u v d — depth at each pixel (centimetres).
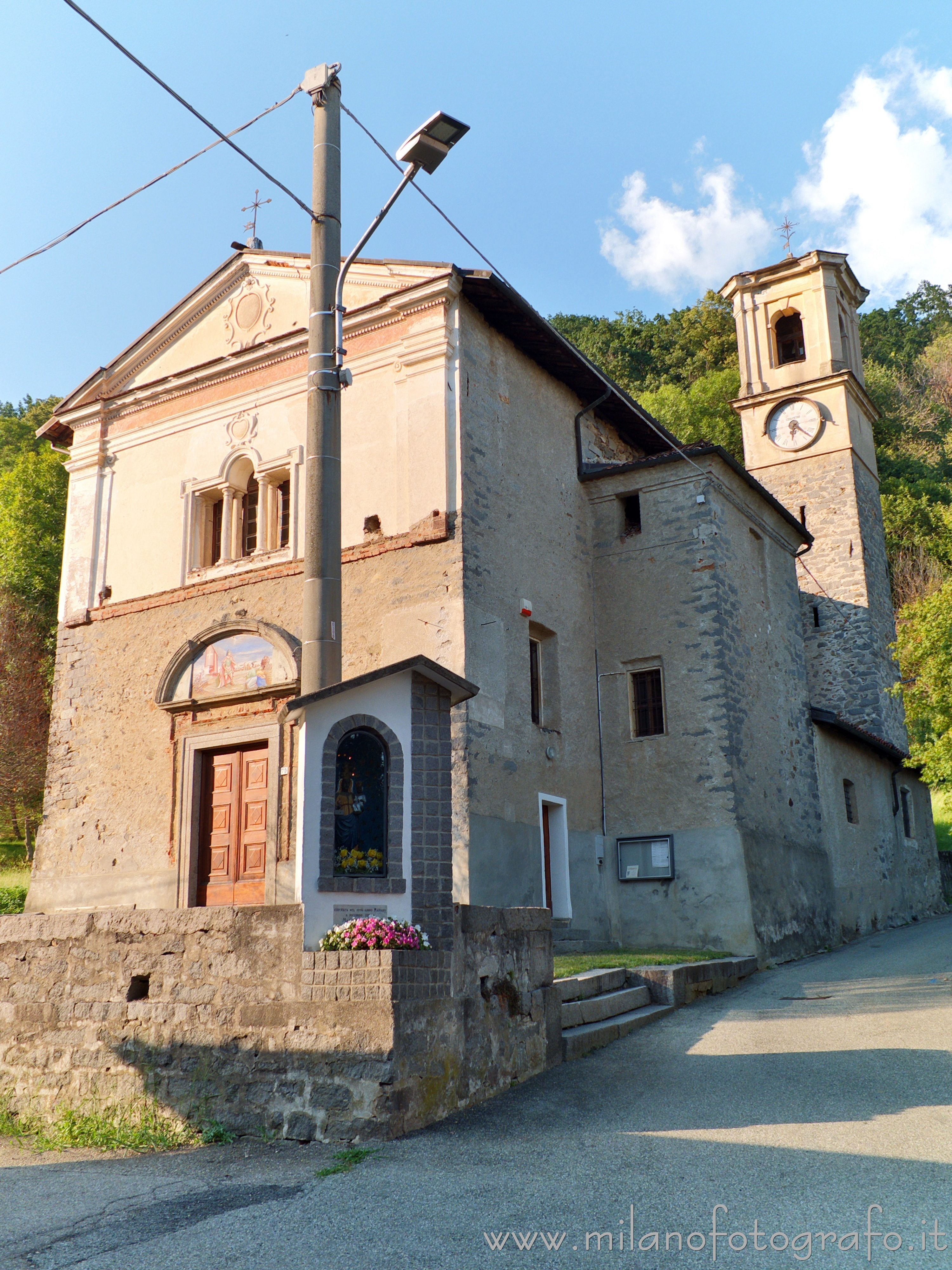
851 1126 600
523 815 1359
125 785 1554
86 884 1545
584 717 1567
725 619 1573
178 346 1717
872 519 2769
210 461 1625
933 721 1650
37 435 1825
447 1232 464
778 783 1684
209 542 1642
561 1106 695
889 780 2409
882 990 1129
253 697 1445
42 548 3153
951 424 5309
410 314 1448
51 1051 785
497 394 1486
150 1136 687
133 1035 742
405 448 1410
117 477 1728
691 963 1211
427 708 739
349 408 1480
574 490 1659
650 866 1509
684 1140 595
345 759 723
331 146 975
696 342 5153
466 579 1330
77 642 1681
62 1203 542
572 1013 909
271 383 1588
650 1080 758
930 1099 648
